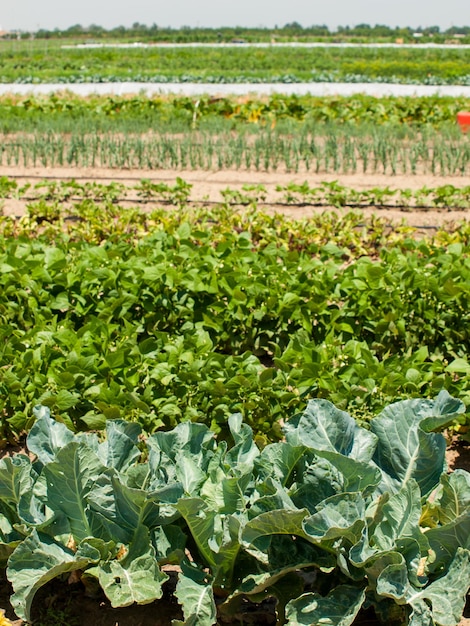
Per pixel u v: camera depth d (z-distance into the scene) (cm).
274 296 672
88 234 994
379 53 5269
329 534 348
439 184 1374
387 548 369
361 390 514
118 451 419
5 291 700
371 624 385
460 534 363
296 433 414
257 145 1502
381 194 1155
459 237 986
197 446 432
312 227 1000
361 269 691
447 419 411
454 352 687
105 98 2375
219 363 536
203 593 365
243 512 389
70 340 580
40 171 1495
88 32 12362
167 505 388
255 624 392
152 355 557
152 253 757
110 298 678
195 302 710
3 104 2202
